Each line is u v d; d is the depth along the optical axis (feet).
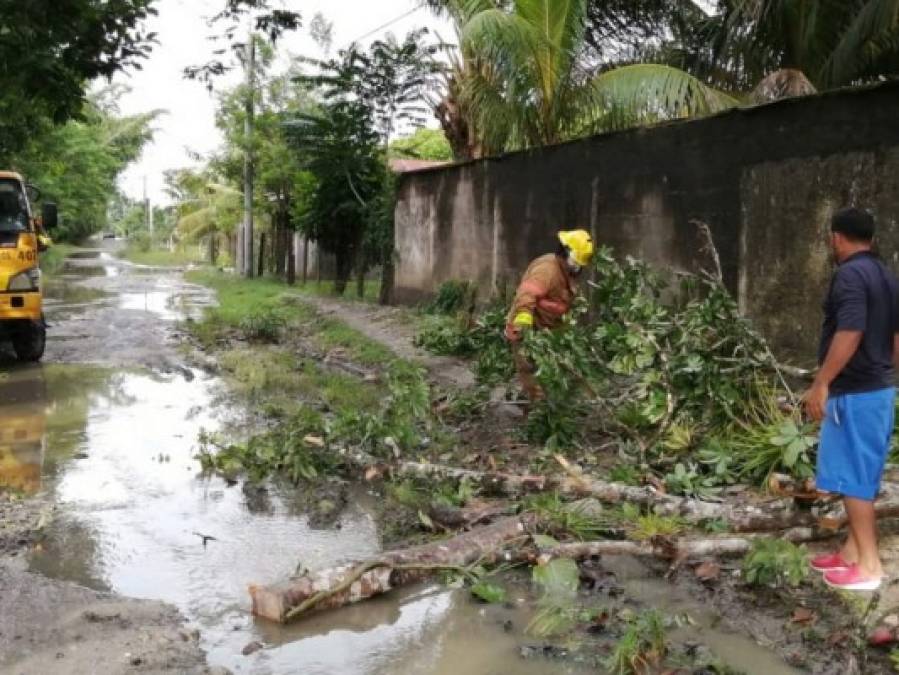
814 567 14.69
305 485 21.25
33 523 18.51
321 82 61.36
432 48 60.85
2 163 62.64
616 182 34.60
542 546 15.93
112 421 28.07
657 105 36.22
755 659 12.67
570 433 22.71
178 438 25.88
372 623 14.08
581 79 39.37
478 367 27.50
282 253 93.71
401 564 15.28
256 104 90.43
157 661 12.54
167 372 37.40
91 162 145.48
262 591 14.24
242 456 22.65
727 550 15.57
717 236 29.66
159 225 238.68
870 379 13.56
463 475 19.85
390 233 57.41
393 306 56.29
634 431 21.15
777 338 27.25
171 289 84.58
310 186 67.72
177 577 15.92
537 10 38.29
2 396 32.14
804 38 35.94
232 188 111.34
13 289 37.01
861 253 13.88
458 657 12.92
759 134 27.66
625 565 15.85
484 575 15.61
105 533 18.10
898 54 34.24
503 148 43.62
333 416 27.71
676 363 20.86
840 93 24.68
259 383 34.35
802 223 26.20
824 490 14.11
